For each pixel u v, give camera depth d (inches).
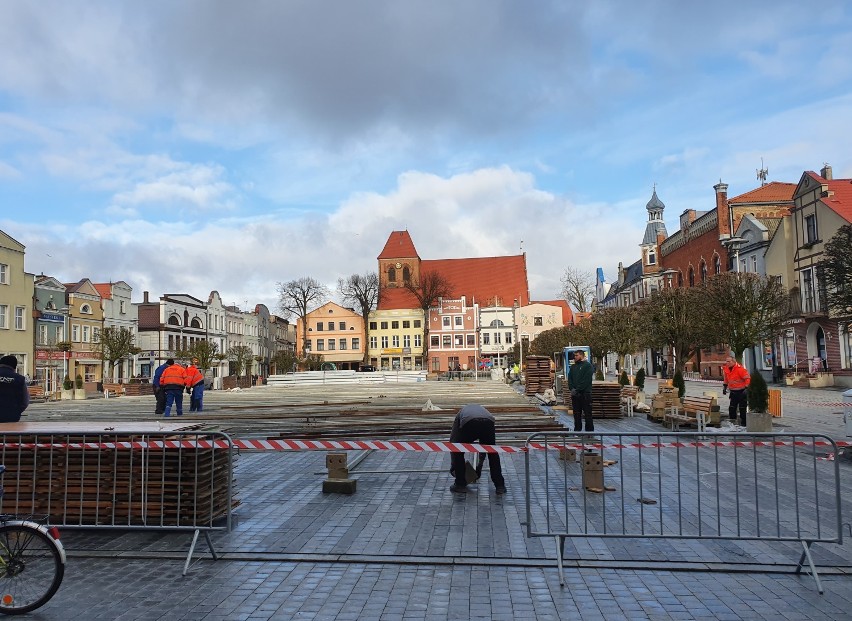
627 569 241.0
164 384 857.5
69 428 300.5
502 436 588.1
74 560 257.9
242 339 3786.9
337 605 209.0
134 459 289.4
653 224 3240.7
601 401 778.8
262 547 271.0
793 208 1652.3
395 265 4227.4
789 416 783.1
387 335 3993.6
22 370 1919.3
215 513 294.4
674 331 1097.4
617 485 382.3
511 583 227.3
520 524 300.5
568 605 206.8
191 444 279.6
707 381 1884.8
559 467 439.8
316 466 473.1
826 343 1513.3
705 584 225.3
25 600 205.9
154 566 250.1
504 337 3865.7
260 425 690.8
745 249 1931.6
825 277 836.6
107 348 1977.1
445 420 696.4
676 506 328.2
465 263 4392.2
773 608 203.6
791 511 315.6
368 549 266.4
